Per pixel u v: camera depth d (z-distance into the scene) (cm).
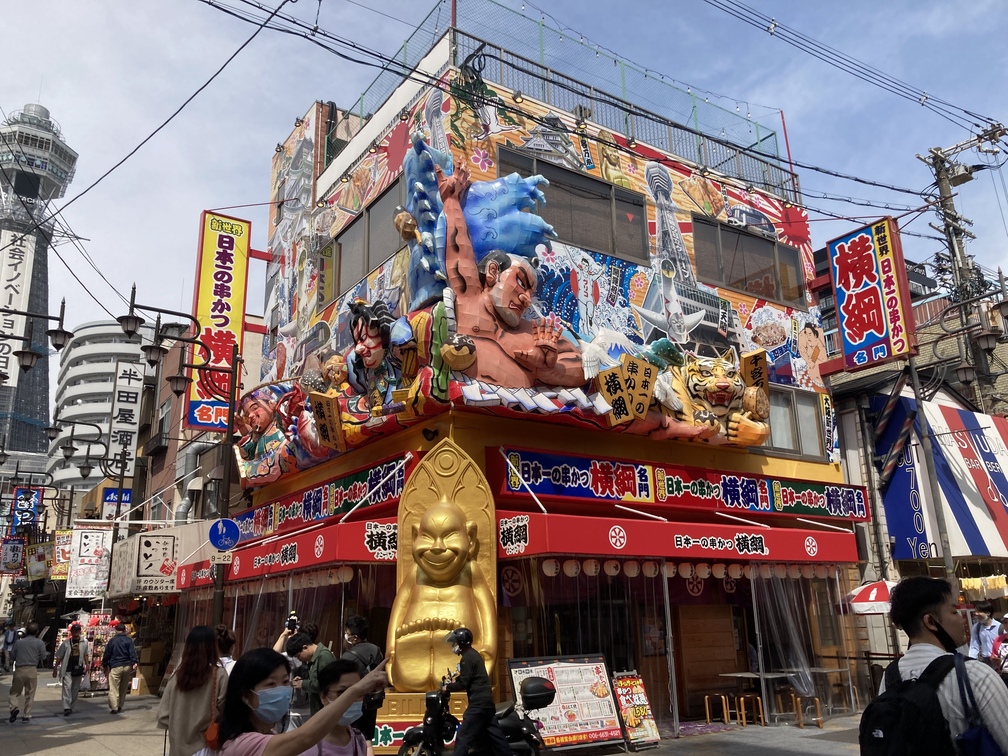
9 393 16238
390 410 1237
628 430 1345
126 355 10375
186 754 536
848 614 1561
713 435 1445
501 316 1243
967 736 300
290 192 2027
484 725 737
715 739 1174
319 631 1356
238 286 1939
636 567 1233
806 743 1120
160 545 1800
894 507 1714
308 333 1789
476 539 1123
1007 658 935
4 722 1490
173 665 1838
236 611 1625
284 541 1321
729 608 1497
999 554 1720
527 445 1276
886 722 313
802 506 1546
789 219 1867
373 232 1594
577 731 1061
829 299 3120
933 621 345
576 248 1451
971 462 1808
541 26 1592
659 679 1333
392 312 1445
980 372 2253
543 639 1212
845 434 1812
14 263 12406
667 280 1577
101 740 1248
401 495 1174
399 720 1037
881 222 1648
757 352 1523
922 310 2603
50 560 3372
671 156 1719
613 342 1389
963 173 2139
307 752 393
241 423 1792
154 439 2866
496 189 1332
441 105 1396
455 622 1064
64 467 8850
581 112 1591
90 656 2103
